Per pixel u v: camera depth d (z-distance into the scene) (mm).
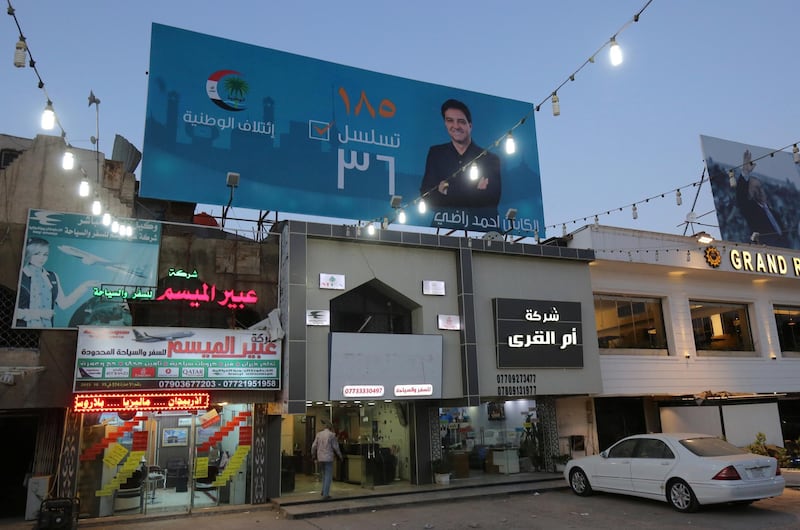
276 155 17250
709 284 21328
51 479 12109
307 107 18016
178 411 13328
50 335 12352
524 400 17922
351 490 14711
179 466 13195
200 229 15656
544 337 16828
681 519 10867
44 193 13398
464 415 17047
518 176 20969
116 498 12508
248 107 17219
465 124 20484
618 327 19406
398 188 18812
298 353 13602
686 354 20016
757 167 27406
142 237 13570
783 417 23328
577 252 18000
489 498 14141
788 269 22109
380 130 18969
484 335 16266
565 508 12477
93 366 11898
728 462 11086
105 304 12945
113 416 12695
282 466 14438
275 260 14734
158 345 12477
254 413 13883
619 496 13539
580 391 17141
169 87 16406
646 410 20031
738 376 20844
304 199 17328
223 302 13984
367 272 15195
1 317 12414
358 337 14375
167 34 16719
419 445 15727
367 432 15492
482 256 16859
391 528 11070
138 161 17812
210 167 16391
